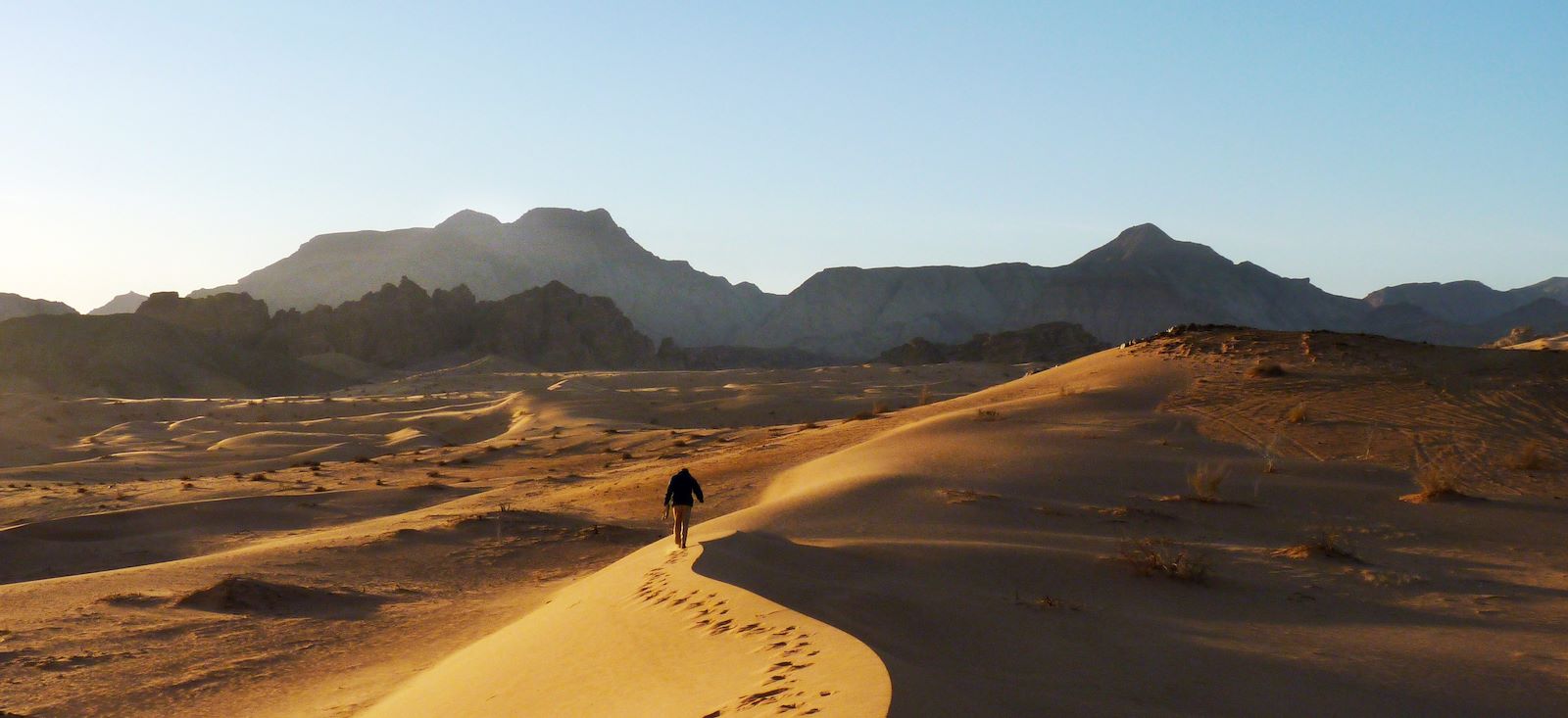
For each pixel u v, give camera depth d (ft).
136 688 47.57
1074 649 36.58
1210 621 44.42
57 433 341.82
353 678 49.90
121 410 403.34
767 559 52.80
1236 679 32.91
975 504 76.48
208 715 43.98
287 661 53.36
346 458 255.91
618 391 391.04
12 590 70.23
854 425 157.99
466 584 77.20
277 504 127.75
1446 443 98.07
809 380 528.63
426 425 338.75
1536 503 76.59
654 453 182.70
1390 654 37.73
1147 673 33.17
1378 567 57.47
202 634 58.34
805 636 33.24
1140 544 58.75
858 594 42.68
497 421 337.52
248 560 81.92
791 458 127.13
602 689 34.40
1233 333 164.86
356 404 447.83
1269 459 93.86
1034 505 76.95
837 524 73.20
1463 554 61.72
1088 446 102.58
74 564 97.60
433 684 44.62
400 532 94.53
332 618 63.72
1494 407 110.73
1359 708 29.99
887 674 25.17
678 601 43.47
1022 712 24.14
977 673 29.91
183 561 83.41
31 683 47.57
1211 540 66.03
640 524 99.50
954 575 52.49
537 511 107.04
